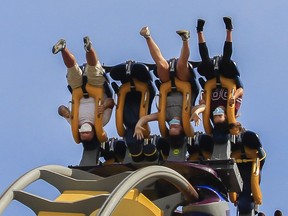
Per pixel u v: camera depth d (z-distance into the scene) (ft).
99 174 64.69
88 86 65.31
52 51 62.54
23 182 52.75
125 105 65.92
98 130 65.36
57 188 55.16
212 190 59.82
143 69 64.44
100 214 45.80
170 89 64.18
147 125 65.26
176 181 54.65
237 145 68.23
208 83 64.49
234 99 63.00
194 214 57.62
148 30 62.85
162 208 57.00
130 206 53.26
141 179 50.19
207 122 63.93
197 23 63.52
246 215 68.39
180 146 64.34
